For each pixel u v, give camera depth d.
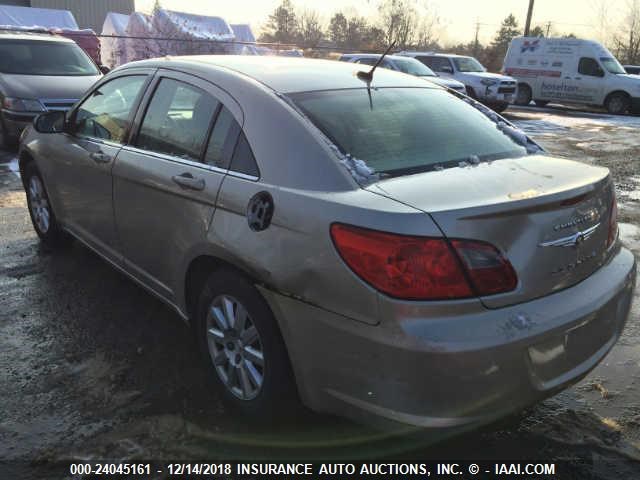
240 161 2.69
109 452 2.56
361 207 2.15
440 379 2.02
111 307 3.92
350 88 3.03
